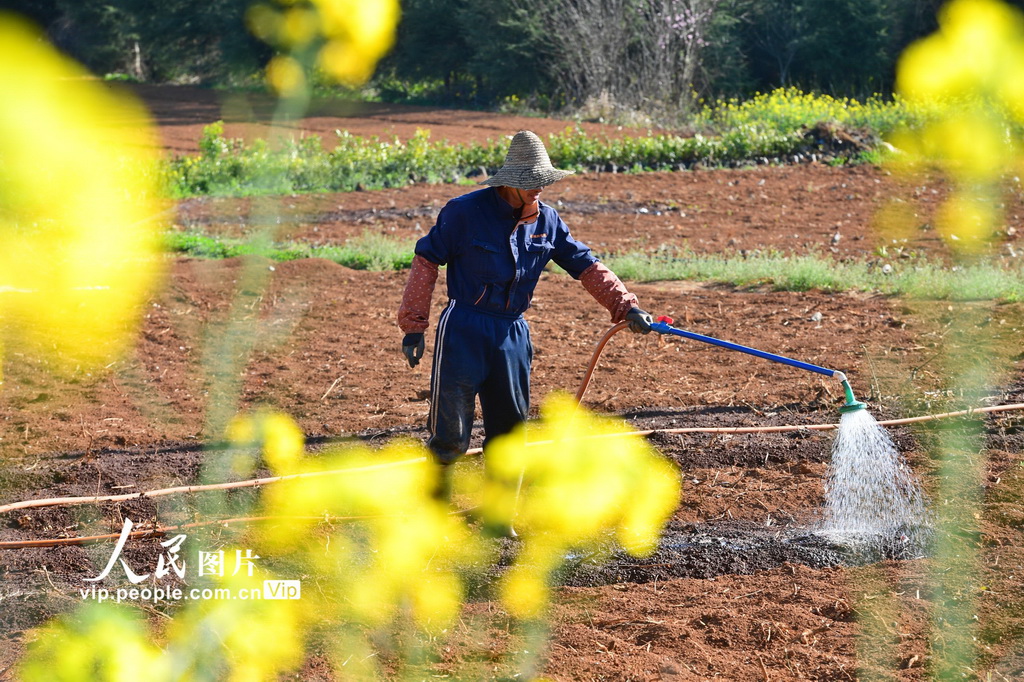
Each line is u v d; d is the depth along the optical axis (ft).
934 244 92.84
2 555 33.06
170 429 46.83
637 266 84.64
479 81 266.98
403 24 260.01
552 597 30.42
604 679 25.70
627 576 32.09
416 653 24.98
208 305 66.95
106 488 39.65
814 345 60.85
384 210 114.83
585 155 146.41
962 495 36.78
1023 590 29.58
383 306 73.31
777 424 47.37
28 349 57.67
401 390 53.67
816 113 181.88
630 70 232.32
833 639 27.81
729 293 77.36
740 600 30.50
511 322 33.63
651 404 50.52
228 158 114.21
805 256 89.45
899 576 31.35
